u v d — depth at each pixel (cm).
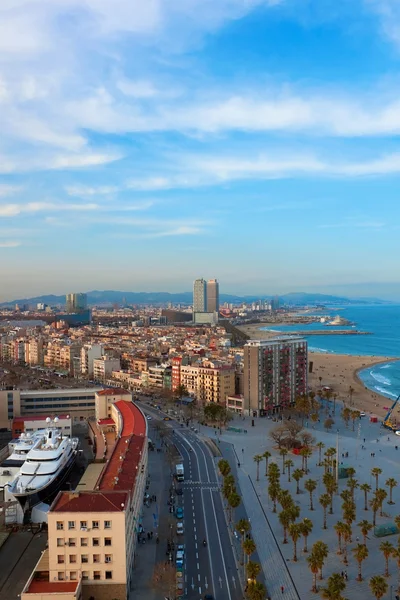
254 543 15712
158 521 18025
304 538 16425
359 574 14250
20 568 15075
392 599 13250
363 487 18925
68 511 13588
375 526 17262
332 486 18838
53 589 12862
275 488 18975
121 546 13525
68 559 13475
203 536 16912
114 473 17450
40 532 17475
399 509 19000
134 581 14200
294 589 13875
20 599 13338
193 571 14738
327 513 18750
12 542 16762
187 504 19625
